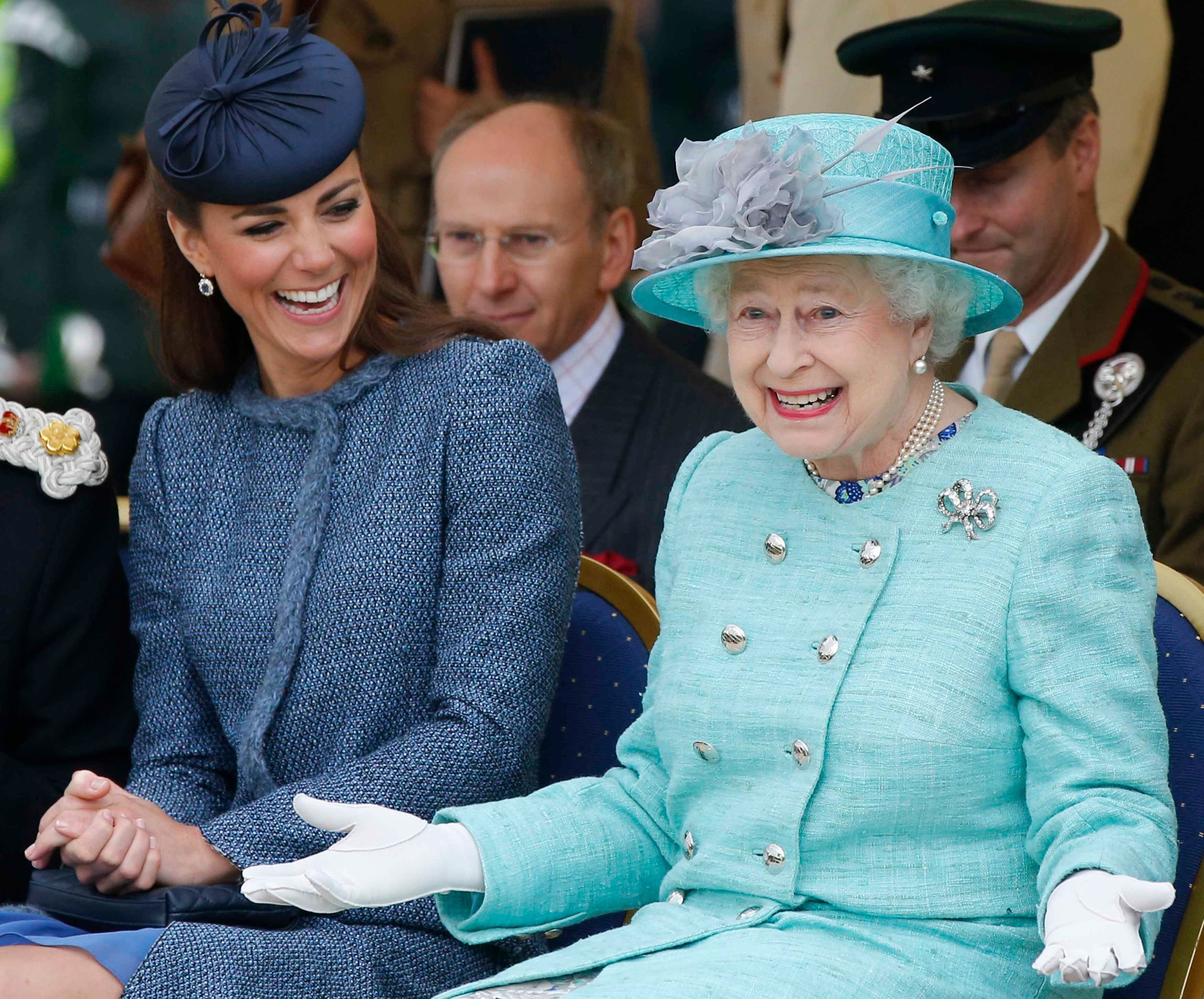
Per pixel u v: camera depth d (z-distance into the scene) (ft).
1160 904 25.18
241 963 32.89
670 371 57.06
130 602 42.70
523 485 37.32
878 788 29.60
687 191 30.83
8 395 63.67
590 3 64.85
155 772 39.27
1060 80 51.83
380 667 37.11
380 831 31.42
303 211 37.88
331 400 38.91
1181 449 49.65
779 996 27.73
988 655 29.48
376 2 63.62
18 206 65.92
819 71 65.31
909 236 30.04
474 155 57.31
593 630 40.37
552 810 33.24
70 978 32.09
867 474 31.81
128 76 67.05
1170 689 32.96
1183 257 63.21
